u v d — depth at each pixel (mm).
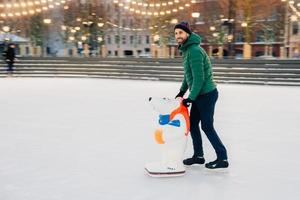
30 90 14453
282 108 9898
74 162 4949
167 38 30094
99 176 4402
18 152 5434
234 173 4551
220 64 18984
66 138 6316
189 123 4465
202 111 4473
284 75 16969
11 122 7801
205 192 3920
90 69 21688
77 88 15320
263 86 16703
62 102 10992
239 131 6965
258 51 38938
